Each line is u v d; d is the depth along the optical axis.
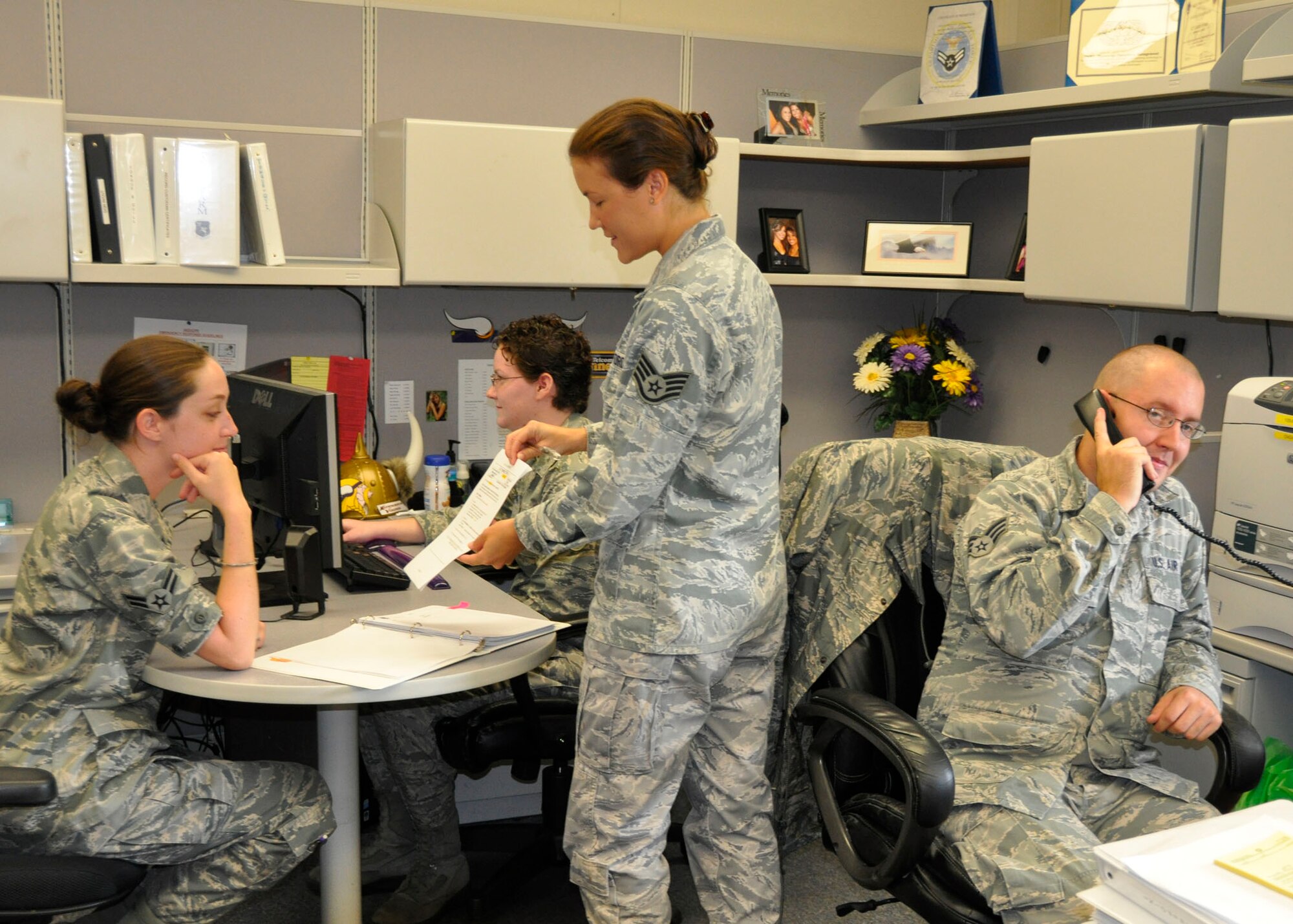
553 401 2.29
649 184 1.68
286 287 2.79
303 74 2.75
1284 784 2.13
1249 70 2.21
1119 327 2.84
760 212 3.18
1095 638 1.77
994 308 3.34
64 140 2.23
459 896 2.46
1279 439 2.03
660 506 1.70
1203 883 1.08
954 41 3.05
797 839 2.57
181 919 1.76
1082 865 1.53
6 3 2.48
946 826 1.69
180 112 2.66
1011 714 1.78
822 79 3.29
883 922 2.43
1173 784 1.74
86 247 2.32
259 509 2.08
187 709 2.39
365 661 1.70
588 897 1.81
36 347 2.59
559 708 2.24
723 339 1.64
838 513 2.05
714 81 3.17
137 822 1.63
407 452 2.96
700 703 1.76
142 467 1.73
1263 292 2.14
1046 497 1.82
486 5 3.09
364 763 2.63
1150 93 2.47
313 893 2.51
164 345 1.71
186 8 2.62
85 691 1.64
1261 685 2.15
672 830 2.67
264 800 1.76
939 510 2.00
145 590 1.61
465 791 2.84
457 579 2.22
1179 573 1.84
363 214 2.86
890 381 3.29
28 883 1.55
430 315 2.93
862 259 3.45
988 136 3.33
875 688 1.97
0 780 1.45
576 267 2.69
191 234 2.38
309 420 1.92
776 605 1.83
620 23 3.09
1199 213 2.29
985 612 1.72
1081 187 2.52
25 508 2.63
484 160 2.55
